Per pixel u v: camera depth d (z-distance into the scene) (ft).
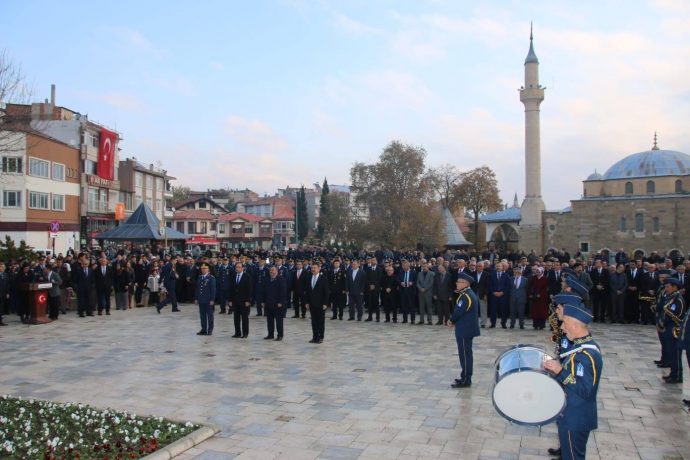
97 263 78.64
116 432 27.91
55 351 50.70
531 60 208.33
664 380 39.37
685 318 35.91
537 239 224.74
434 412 32.12
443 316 69.05
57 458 24.63
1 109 60.70
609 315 70.85
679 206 205.67
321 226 305.53
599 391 36.81
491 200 289.74
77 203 184.55
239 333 58.95
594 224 219.82
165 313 80.89
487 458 25.27
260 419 30.89
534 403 19.72
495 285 65.87
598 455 25.68
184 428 28.68
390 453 25.85
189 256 97.96
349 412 32.12
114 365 44.73
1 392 36.47
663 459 25.22
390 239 219.20
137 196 235.20
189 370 42.91
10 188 153.38
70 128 186.91
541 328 64.80
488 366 44.27
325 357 48.03
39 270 71.92
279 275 57.41
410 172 225.56
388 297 72.08
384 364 45.09
